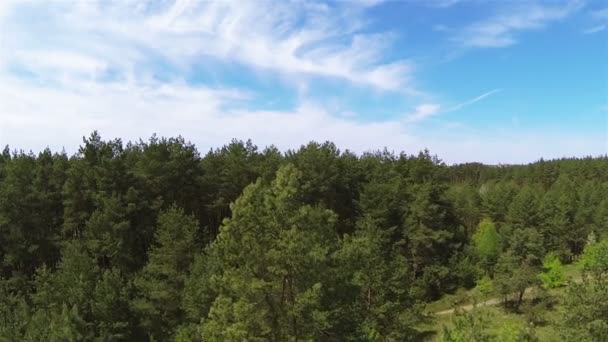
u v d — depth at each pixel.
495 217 83.56
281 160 63.00
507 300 51.28
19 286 45.50
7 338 34.03
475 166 160.50
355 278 24.69
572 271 64.38
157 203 50.38
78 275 38.72
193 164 55.19
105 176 49.59
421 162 71.56
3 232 49.50
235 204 19.80
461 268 61.53
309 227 21.00
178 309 39.34
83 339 32.88
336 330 21.50
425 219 61.97
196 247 41.16
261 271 19.70
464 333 18.22
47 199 51.66
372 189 62.59
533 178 128.62
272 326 19.66
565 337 21.81
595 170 122.75
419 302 35.31
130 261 46.06
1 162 59.62
